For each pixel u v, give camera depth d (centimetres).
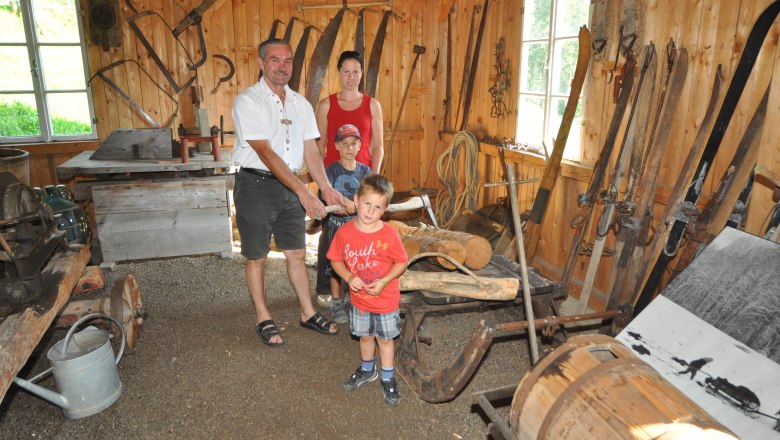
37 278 249
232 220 549
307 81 550
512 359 299
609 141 318
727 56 261
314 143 309
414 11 566
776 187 234
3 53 488
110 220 420
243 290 391
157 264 440
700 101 278
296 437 235
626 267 297
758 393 188
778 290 203
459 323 341
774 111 241
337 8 543
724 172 268
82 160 434
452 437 236
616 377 161
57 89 506
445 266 279
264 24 530
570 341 184
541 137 416
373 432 238
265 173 288
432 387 244
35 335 228
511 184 229
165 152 441
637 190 310
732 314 211
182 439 233
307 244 489
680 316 225
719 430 141
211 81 529
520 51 429
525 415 174
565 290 290
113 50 500
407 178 615
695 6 274
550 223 399
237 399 261
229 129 543
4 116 499
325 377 280
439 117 588
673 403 151
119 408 254
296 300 376
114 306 284
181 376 280
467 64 510
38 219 277
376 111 336
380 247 234
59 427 240
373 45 561
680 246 286
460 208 488
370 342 265
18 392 267
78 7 491
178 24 507
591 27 341
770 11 237
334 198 302
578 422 156
